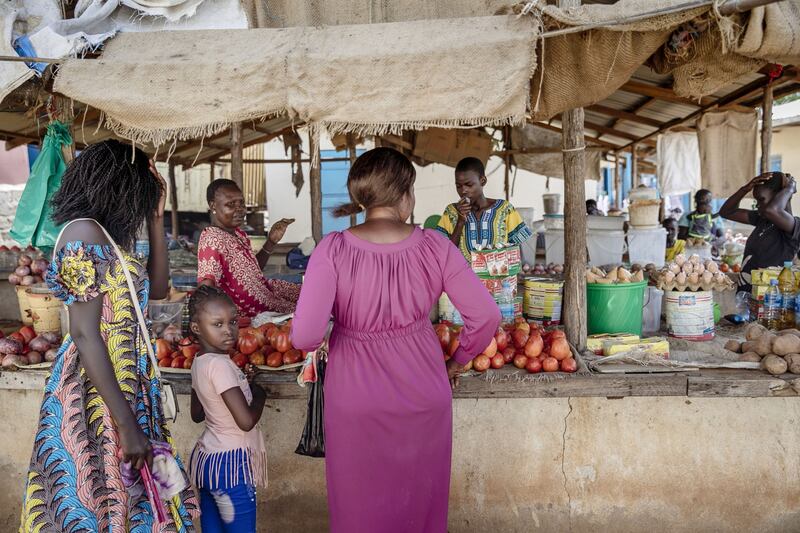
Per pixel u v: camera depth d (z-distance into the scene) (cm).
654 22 223
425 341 196
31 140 639
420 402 189
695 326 335
